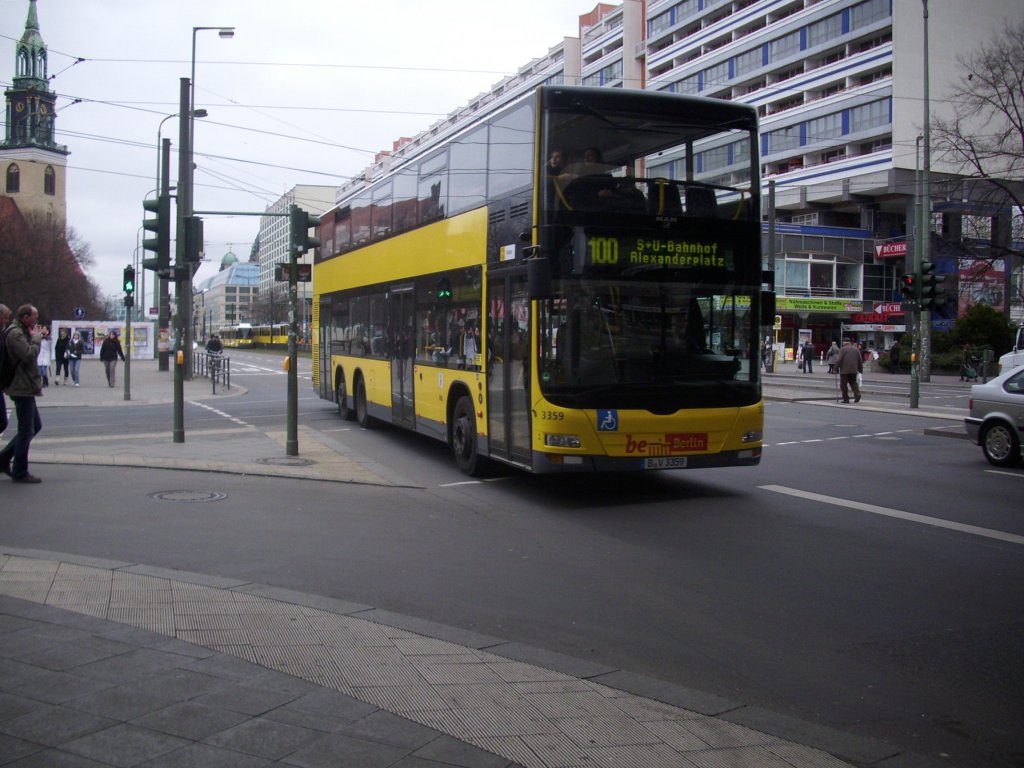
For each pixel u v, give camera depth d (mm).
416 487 11531
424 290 14016
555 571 7422
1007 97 35188
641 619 6172
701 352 10273
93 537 8203
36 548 7750
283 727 4043
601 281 9930
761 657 5465
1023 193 45469
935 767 4023
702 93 84188
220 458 13430
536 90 10016
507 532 8945
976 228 38625
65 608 5758
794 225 69000
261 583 6797
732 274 10422
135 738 3895
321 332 21891
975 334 49406
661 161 10250
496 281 11203
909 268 65875
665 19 88062
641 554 8070
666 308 10148
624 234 10016
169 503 9945
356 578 7027
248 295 166750
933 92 66125
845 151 71438
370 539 8461
